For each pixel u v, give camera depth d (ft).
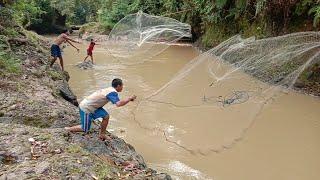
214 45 58.49
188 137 26.35
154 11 83.87
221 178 21.49
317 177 21.67
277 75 36.58
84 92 38.09
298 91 35.42
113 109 32.07
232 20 54.65
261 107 30.09
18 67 31.40
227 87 34.09
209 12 58.59
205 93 33.22
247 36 49.49
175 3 75.25
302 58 37.55
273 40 40.52
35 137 18.98
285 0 41.14
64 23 108.06
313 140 26.22
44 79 31.63
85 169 16.38
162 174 18.22
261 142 25.80
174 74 45.37
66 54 60.34
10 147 17.78
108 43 73.77
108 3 95.66
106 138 21.48
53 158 16.88
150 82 41.96
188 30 70.49
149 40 73.36
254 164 23.02
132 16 79.82
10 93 25.99
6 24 46.65
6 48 36.55
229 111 29.12
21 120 22.36
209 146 24.94
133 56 58.34
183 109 30.81
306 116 30.22
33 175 15.52
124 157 20.29
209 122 28.04
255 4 47.42
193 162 23.24
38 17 98.63
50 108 24.16
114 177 16.53
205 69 43.27
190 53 60.85
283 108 31.65
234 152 24.35
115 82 20.90
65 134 20.36
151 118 29.78
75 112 25.11
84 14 134.00
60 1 104.68
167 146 25.32
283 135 26.94
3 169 16.12
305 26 39.83
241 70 39.68
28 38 47.19
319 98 34.01
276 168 22.63
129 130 27.81
